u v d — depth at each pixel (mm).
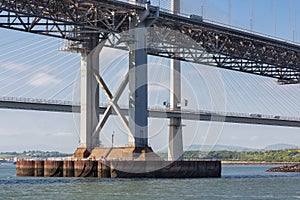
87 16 85062
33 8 80062
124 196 57062
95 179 77562
